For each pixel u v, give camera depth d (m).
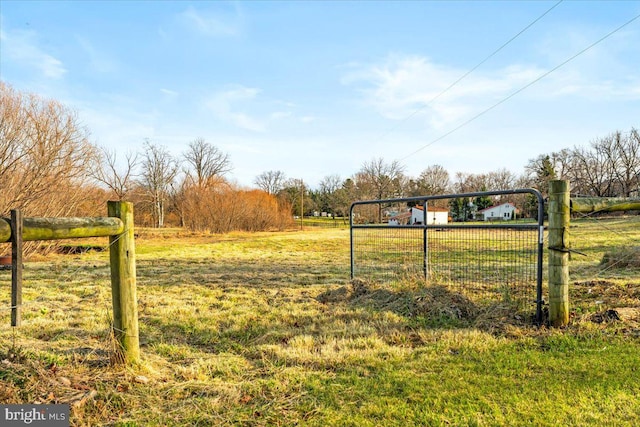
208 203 34.69
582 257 10.16
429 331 4.30
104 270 10.20
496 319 4.54
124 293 3.24
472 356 3.53
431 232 7.70
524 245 6.34
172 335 4.50
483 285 6.02
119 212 3.20
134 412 2.62
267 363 3.54
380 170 66.00
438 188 73.94
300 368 3.39
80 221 2.86
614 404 2.60
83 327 4.82
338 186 76.81
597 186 56.28
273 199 42.91
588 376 3.02
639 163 52.97
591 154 56.88
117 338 3.25
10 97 12.83
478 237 6.59
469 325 4.49
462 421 2.47
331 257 13.89
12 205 12.35
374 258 9.46
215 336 4.44
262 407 2.70
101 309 5.80
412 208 55.91
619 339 3.76
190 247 19.42
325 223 56.94
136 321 3.35
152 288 7.57
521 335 4.05
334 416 2.58
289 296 6.47
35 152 13.14
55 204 14.20
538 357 3.42
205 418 2.56
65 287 7.74
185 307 5.82
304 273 9.44
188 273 9.75
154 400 2.79
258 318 5.15
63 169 13.98
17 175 12.90
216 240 25.05
